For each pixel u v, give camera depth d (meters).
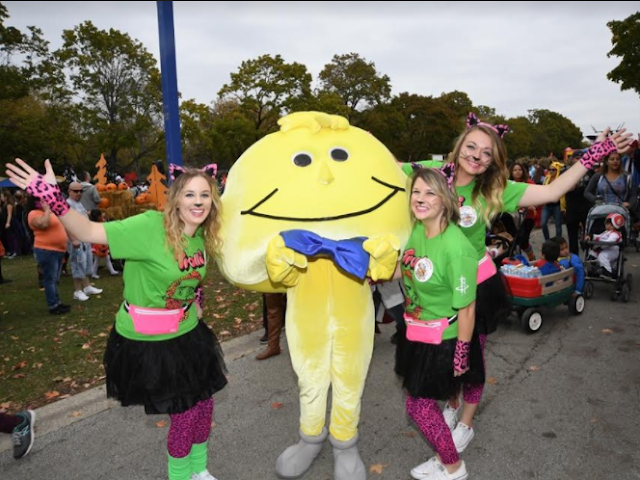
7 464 3.26
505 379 4.17
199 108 28.88
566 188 2.88
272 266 2.40
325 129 2.92
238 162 2.92
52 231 6.47
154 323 2.48
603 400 3.76
